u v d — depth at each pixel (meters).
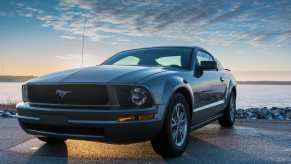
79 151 4.28
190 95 4.29
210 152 4.28
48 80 3.86
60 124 3.59
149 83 3.62
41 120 3.72
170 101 3.78
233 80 6.54
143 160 3.86
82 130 3.58
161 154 3.95
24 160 3.85
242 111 10.55
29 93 3.94
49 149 4.39
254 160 3.88
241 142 4.94
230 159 3.92
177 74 4.20
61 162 3.77
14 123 6.80
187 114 4.24
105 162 3.77
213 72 5.48
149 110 3.51
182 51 5.12
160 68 4.38
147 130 3.51
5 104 12.29
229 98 6.23
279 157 4.03
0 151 4.28
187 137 4.23
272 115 9.30
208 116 5.19
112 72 3.91
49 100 3.77
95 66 4.50
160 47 5.44
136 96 3.52
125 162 3.77
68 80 3.72
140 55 5.26
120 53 5.61
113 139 3.47
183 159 3.92
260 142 4.95
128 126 3.43
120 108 3.48
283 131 5.99
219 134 5.65
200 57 5.29
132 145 4.63
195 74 4.71
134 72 3.90
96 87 3.55
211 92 5.18
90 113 3.46
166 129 3.74
